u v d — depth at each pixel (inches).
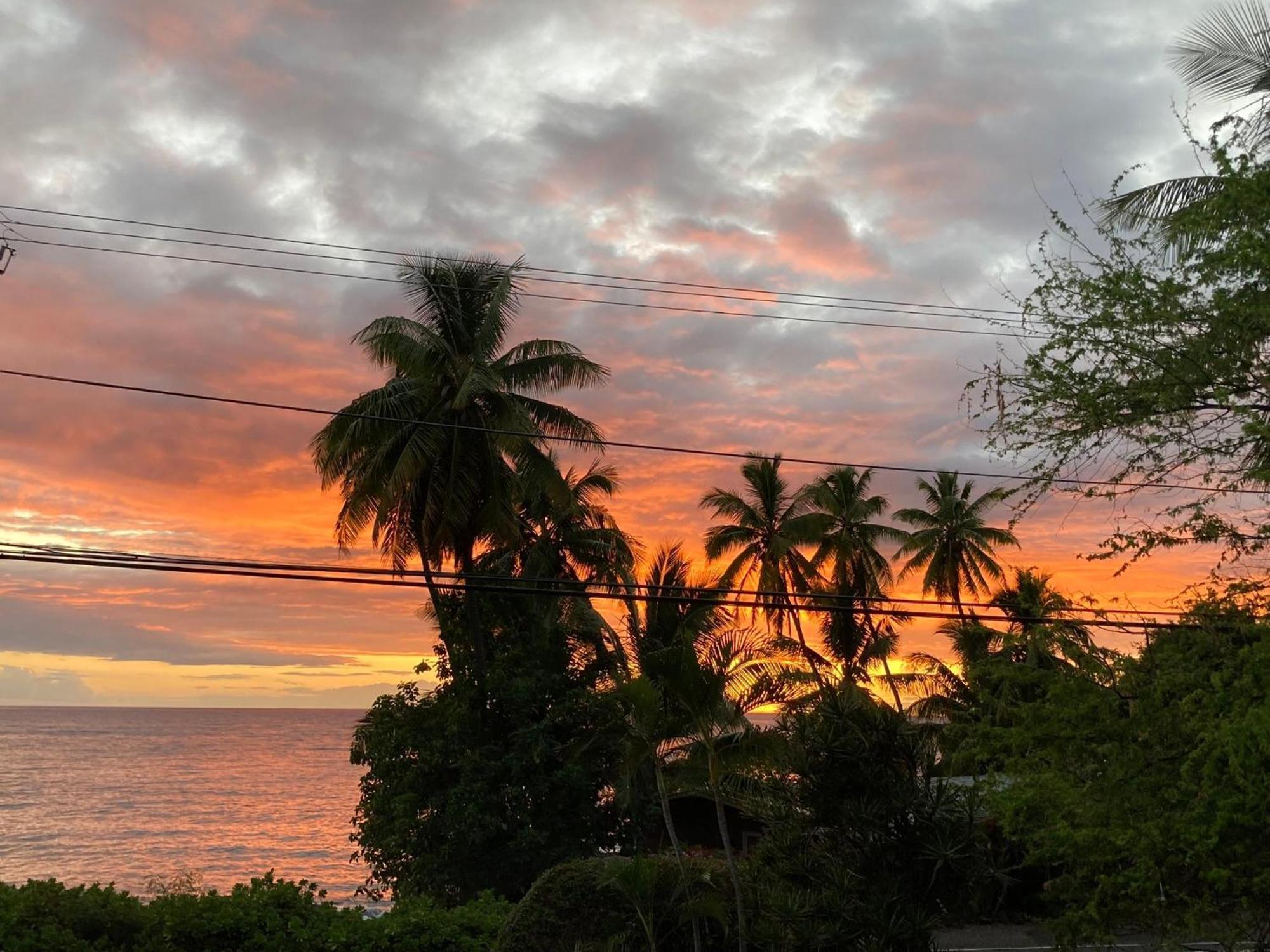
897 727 687.7
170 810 3863.2
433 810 1057.5
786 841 664.4
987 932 876.0
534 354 1168.8
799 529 1579.7
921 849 645.3
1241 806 340.2
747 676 712.4
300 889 696.4
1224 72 507.2
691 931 653.9
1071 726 401.4
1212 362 405.7
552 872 674.8
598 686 1176.8
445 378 1127.6
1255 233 391.2
